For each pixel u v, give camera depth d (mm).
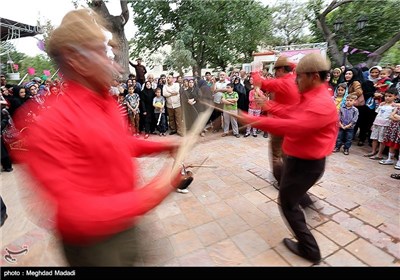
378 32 15555
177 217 2895
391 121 4379
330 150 1995
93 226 718
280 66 2918
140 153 1218
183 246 2424
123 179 921
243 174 4090
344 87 5461
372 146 5203
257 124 1845
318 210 3010
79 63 820
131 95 6848
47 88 5988
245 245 2432
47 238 2521
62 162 725
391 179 3871
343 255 2283
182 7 16984
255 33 18547
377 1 15000
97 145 799
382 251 2328
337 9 16312
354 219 2824
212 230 2664
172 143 1314
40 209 951
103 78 867
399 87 4770
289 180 2064
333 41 14984
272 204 3154
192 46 17797
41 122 743
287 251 2342
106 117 909
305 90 1941
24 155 745
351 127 4969
